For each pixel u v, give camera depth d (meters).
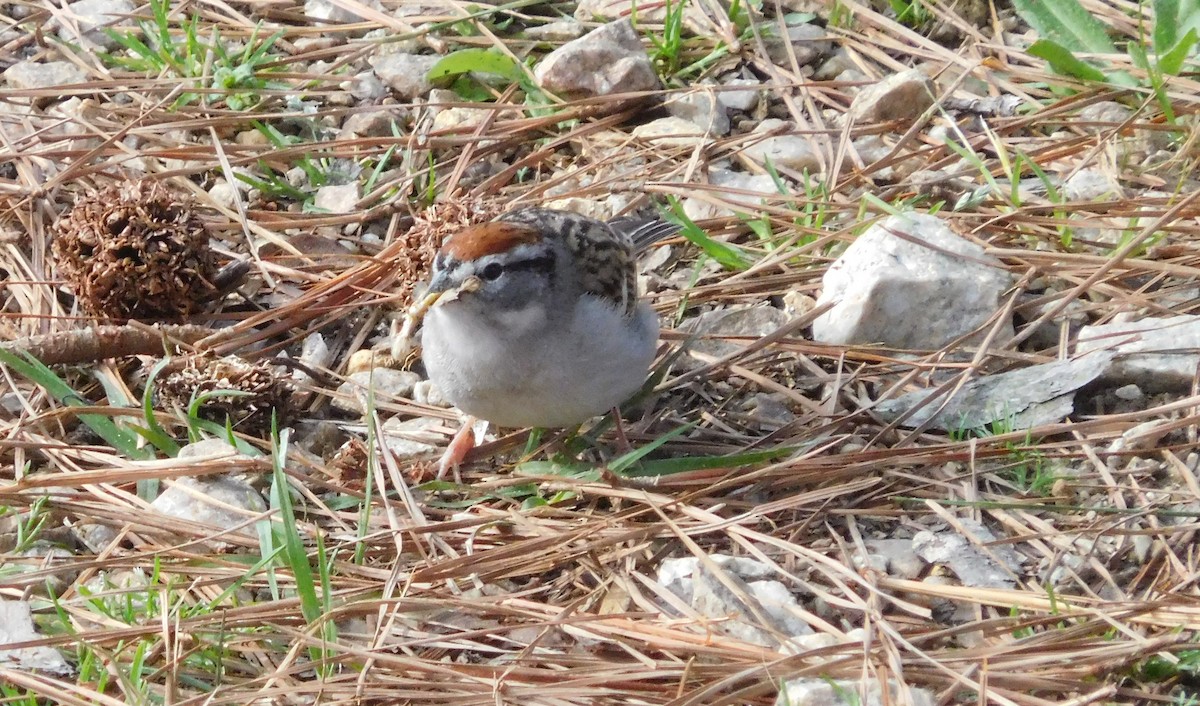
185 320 10.73
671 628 7.75
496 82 13.31
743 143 12.46
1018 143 12.30
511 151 12.67
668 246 11.54
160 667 7.54
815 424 9.84
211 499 8.85
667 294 11.09
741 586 8.05
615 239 9.16
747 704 7.25
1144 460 9.16
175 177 12.09
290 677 7.54
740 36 13.60
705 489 8.97
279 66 13.33
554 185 12.05
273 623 7.78
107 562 8.23
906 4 13.90
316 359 10.58
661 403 10.19
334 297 10.93
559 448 9.70
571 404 8.93
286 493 7.72
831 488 9.07
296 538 7.61
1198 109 12.13
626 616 7.93
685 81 13.26
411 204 11.88
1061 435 9.51
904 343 10.46
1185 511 8.66
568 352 8.70
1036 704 7.19
